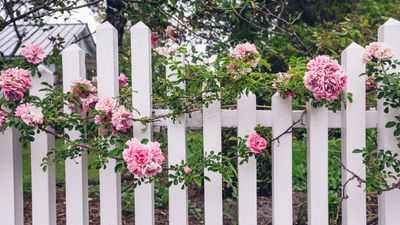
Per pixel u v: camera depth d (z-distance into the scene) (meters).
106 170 2.12
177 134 2.10
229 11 3.26
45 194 2.15
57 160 2.04
